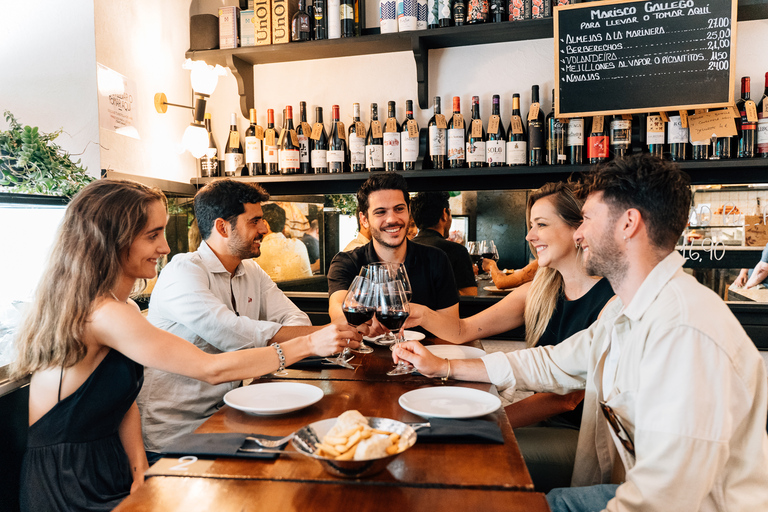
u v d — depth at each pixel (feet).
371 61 9.05
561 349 4.56
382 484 2.67
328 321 9.45
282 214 9.54
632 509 2.96
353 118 9.07
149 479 2.73
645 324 3.27
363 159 8.71
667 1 7.26
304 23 8.67
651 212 3.33
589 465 4.24
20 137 5.61
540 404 5.02
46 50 7.04
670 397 2.94
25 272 5.74
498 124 8.25
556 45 7.66
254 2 8.80
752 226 7.93
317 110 8.89
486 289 8.86
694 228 8.15
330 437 2.75
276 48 8.63
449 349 5.35
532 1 7.88
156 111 8.46
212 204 5.93
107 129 7.21
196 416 5.49
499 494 2.56
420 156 8.88
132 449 4.64
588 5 7.49
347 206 9.36
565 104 7.73
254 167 9.00
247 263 6.77
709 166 7.45
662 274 3.34
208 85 8.39
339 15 8.50
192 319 5.36
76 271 3.93
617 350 3.78
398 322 4.60
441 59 8.82
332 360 5.08
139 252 4.25
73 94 7.03
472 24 8.02
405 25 8.17
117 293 4.17
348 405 3.80
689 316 3.03
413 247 7.00
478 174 8.18
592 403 4.25
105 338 3.94
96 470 4.05
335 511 2.41
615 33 7.47
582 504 3.50
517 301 6.29
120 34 7.52
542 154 8.24
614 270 3.55
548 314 5.73
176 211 9.02
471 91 8.75
